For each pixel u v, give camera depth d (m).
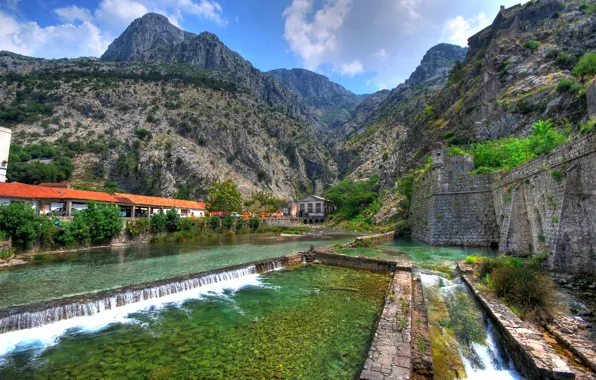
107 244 36.44
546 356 7.32
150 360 8.99
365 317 12.39
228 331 11.08
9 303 14.59
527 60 51.59
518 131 41.41
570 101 35.09
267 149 149.88
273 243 42.09
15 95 119.12
